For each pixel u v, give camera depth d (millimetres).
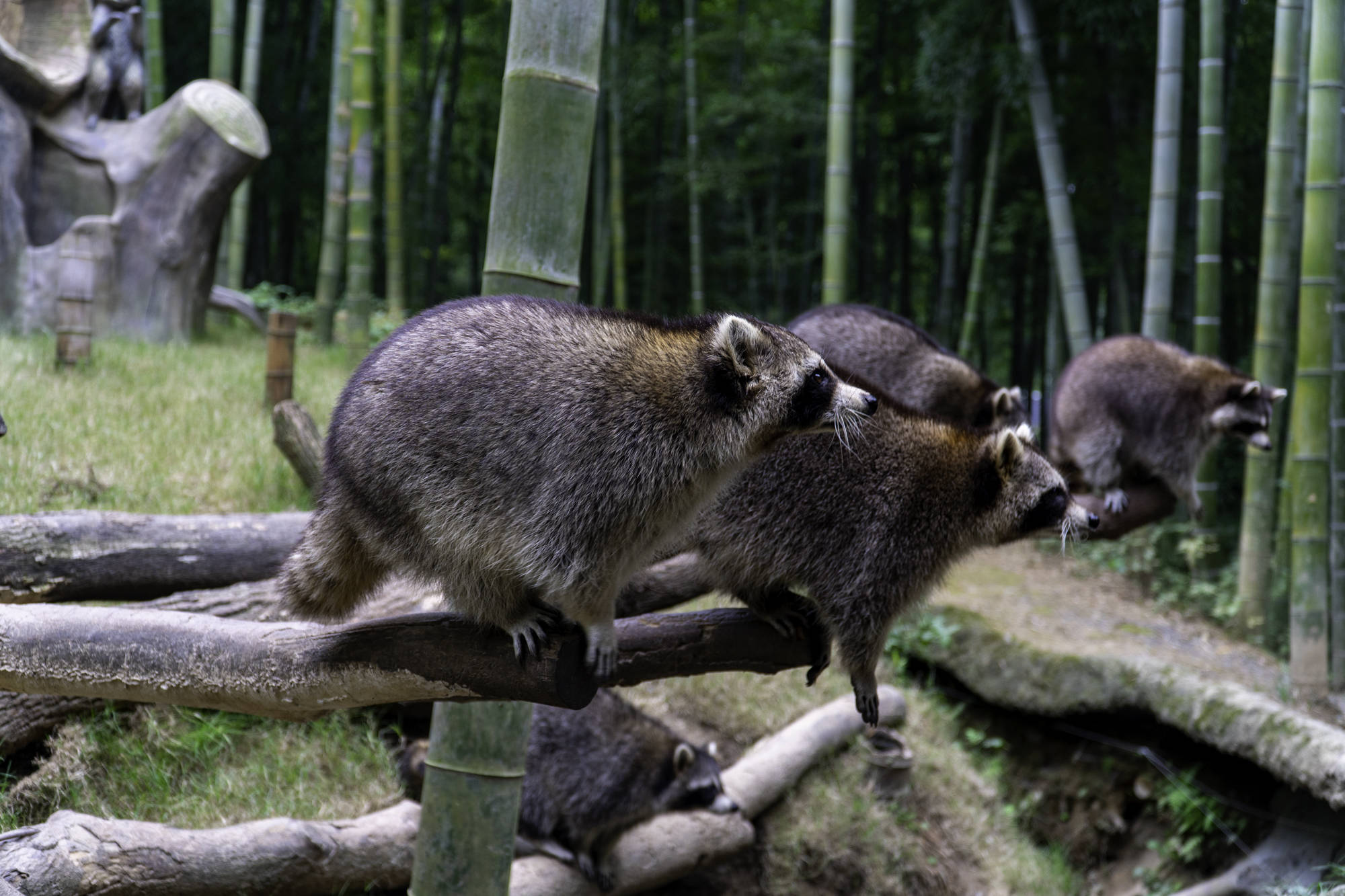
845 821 6191
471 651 2764
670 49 13828
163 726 4668
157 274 10164
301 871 4098
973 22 10359
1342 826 6316
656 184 14023
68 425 6500
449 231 17516
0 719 4203
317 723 5070
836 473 3566
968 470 3707
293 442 6199
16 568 4324
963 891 6395
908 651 8016
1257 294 11750
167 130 10172
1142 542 9781
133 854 3633
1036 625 8125
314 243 18297
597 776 5074
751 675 6906
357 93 10438
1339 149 7523
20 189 9625
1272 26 10344
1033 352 12984
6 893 3164
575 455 2750
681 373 2887
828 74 13133
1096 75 10812
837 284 8805
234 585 4863
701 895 5711
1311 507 7730
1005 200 12336
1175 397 6461
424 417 2744
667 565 4387
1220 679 7262
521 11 3756
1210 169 8617
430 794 3922
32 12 10312
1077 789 7496
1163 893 6844
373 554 2957
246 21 14938
